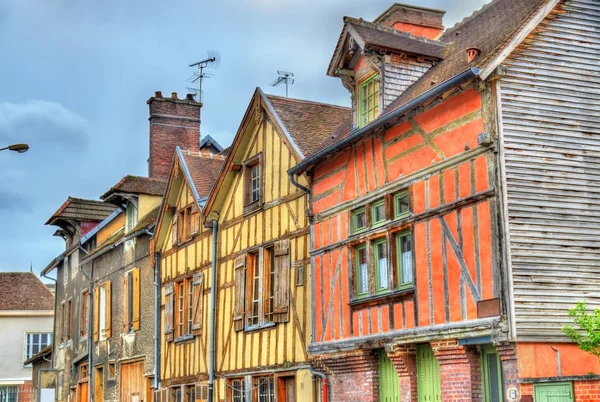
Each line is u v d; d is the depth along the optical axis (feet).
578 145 39.73
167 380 69.00
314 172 52.06
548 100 39.58
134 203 79.82
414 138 43.24
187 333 66.59
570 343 37.22
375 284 45.65
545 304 37.09
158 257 73.10
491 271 37.47
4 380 121.29
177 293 69.51
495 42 42.19
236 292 59.67
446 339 39.63
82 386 88.38
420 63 49.34
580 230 38.68
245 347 58.03
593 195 39.40
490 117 38.50
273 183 57.16
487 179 38.24
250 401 57.06
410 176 43.14
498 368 38.32
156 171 83.35
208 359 62.49
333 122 58.39
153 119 84.28
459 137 40.19
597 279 38.47
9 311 122.83
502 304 36.70
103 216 96.02
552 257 37.78
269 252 57.47
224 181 62.44
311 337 50.78
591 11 41.65
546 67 39.88
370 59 48.03
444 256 40.32
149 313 73.26
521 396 35.81
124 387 77.25
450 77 41.01
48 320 124.88
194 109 85.81
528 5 44.24
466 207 39.32
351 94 51.01
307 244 52.65
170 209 71.61
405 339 42.19
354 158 48.06
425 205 41.91
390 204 44.52
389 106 47.39
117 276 81.10
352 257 47.57
